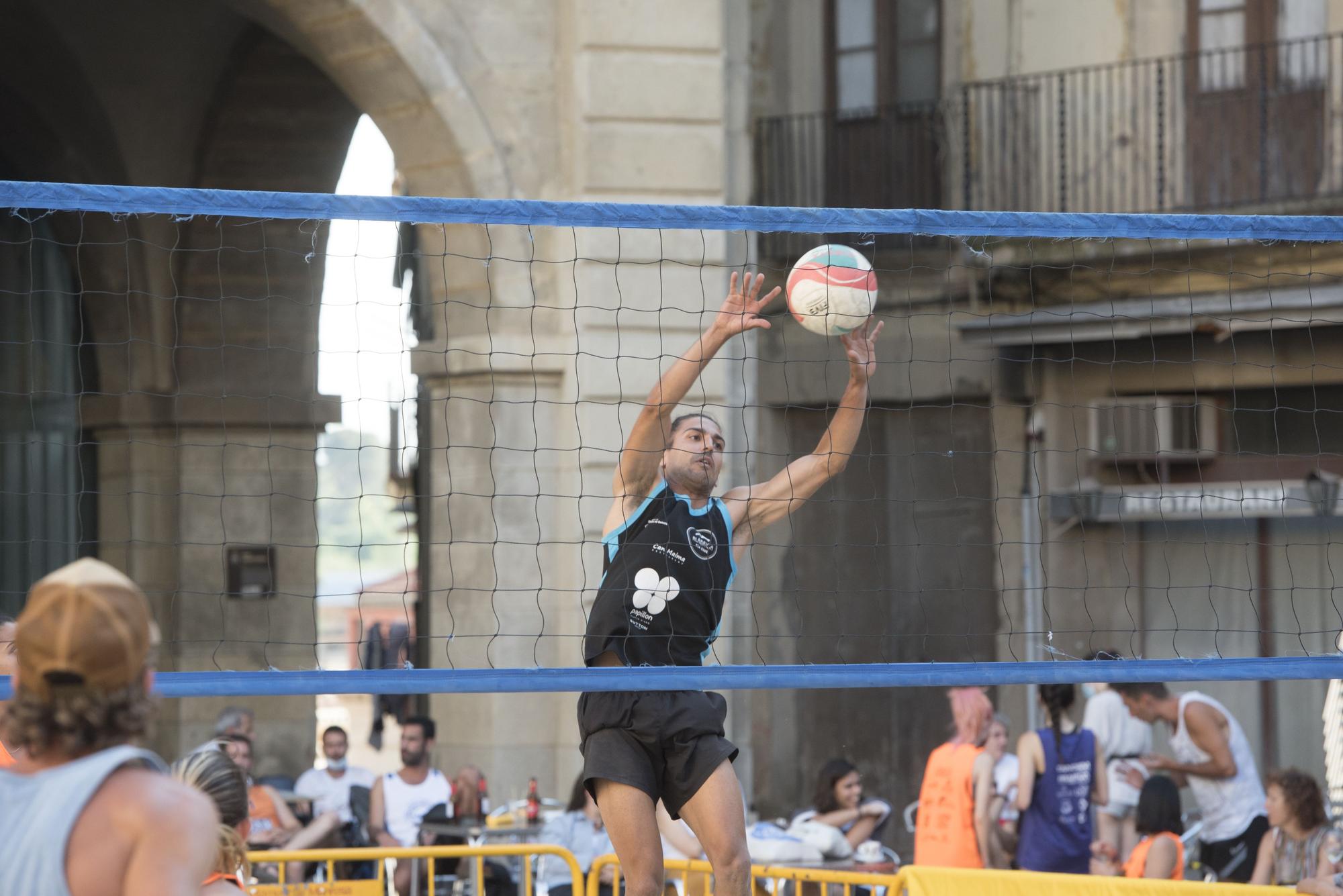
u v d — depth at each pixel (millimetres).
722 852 6031
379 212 6465
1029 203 18062
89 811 3025
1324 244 16000
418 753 12188
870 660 18453
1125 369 17094
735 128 16594
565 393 14797
